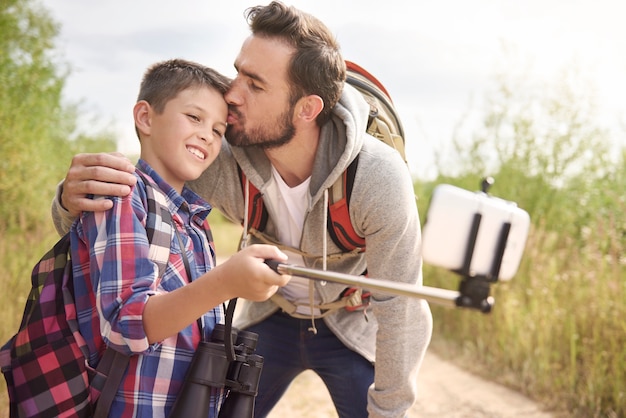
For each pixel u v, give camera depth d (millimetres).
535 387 4801
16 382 1959
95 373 1918
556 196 6477
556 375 4750
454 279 6449
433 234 1430
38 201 7715
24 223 6340
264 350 2986
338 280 1617
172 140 2223
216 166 2771
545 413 4520
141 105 2262
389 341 2580
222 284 1754
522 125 6668
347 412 2916
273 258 1763
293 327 2947
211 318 2121
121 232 1879
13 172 7527
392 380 2602
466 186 6840
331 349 2924
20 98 7934
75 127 10219
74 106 10133
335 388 2945
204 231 2246
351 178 2545
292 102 2475
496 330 5504
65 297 1949
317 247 2721
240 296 1773
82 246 1978
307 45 2455
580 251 5910
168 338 1956
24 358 1939
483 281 1430
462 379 5203
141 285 1842
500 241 1425
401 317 2557
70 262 2002
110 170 1944
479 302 1422
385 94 2977
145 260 1876
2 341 4637
